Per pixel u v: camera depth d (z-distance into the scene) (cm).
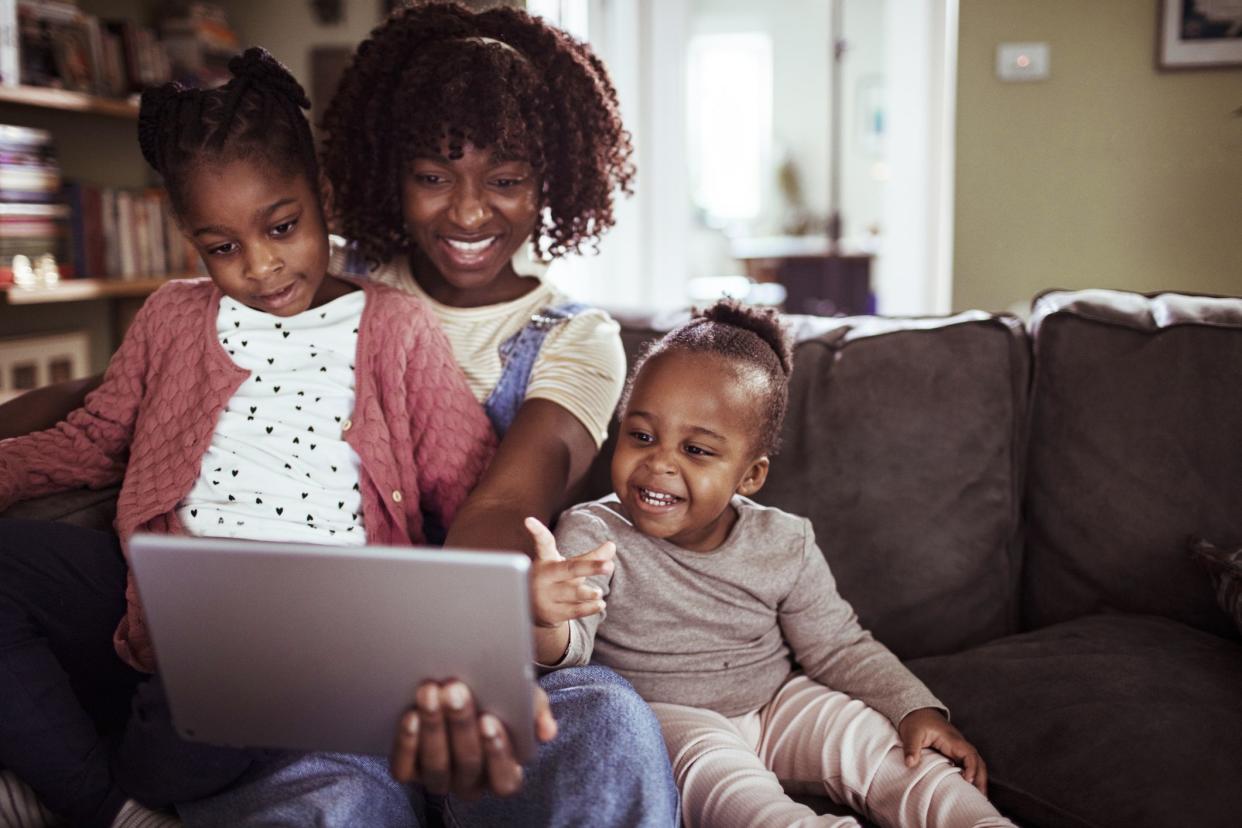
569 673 105
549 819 89
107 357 338
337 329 125
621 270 412
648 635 122
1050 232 317
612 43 400
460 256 131
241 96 116
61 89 290
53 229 286
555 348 133
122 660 116
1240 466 130
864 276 611
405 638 78
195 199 114
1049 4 305
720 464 117
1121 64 303
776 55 829
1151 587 132
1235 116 297
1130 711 109
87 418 127
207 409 119
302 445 119
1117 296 149
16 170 271
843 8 808
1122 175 309
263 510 115
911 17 381
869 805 112
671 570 123
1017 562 141
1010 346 142
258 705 84
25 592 107
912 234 391
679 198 411
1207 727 106
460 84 124
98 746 103
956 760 113
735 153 849
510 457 118
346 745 85
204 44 348
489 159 127
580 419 126
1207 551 126
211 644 81
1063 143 311
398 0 385
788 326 142
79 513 123
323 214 125
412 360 125
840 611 128
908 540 137
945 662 127
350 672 80
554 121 137
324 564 76
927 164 386
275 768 96
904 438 138
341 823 89
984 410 139
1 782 103
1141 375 136
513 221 131
